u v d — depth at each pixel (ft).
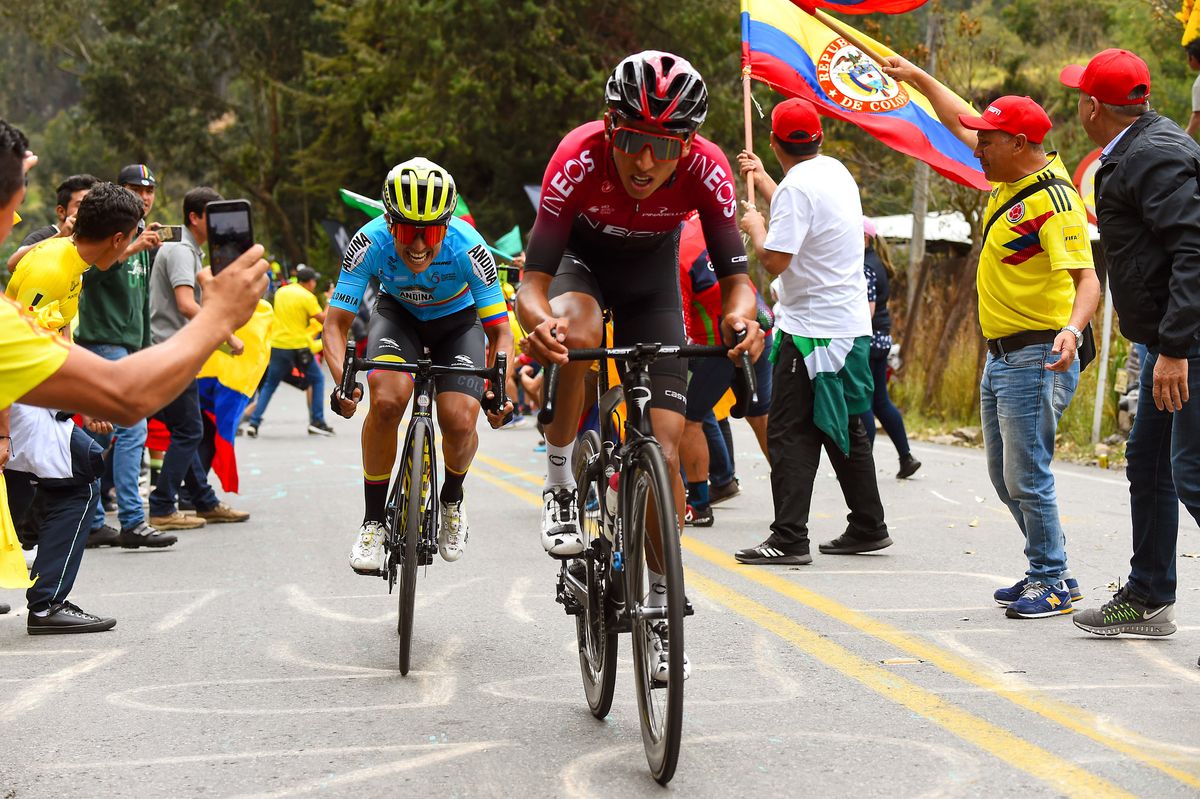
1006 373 25.59
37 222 330.54
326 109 186.80
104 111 223.10
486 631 25.23
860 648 23.17
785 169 31.45
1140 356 43.86
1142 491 23.02
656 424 19.56
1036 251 24.95
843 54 37.52
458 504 25.52
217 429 40.16
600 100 143.84
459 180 158.92
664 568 15.79
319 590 29.71
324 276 184.55
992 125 24.94
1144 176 20.86
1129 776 16.22
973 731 18.19
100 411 11.79
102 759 17.58
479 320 26.66
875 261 45.65
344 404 22.76
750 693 20.33
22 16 229.45
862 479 32.63
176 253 37.14
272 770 17.02
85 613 25.99
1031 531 25.79
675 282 21.31
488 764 17.13
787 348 31.37
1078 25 122.42
